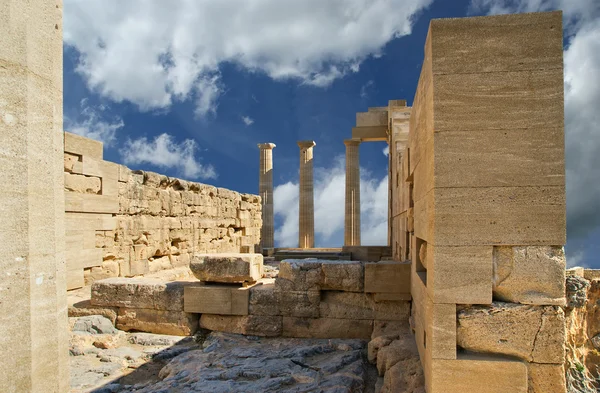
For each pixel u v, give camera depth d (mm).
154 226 11352
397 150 11297
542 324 3547
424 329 4289
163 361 5832
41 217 2705
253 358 5547
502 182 3582
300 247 22438
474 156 3615
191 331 6734
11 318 2463
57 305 2871
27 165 2545
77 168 8523
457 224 3637
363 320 6344
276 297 6574
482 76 3604
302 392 4387
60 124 2977
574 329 6398
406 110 14070
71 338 6227
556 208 3520
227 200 16328
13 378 2479
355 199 21578
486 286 3602
